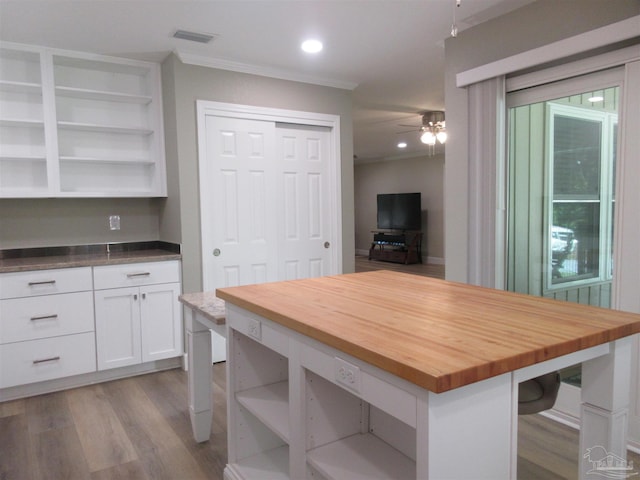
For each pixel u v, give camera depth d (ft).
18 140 11.07
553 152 8.63
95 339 10.47
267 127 12.63
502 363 3.22
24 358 9.73
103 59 11.18
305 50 11.03
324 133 13.85
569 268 8.52
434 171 31.63
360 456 4.76
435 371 2.98
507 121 9.27
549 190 8.73
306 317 4.52
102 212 12.41
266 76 12.48
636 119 7.17
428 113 18.49
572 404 8.39
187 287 11.51
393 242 33.37
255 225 12.53
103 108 12.02
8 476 7.05
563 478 6.79
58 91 11.03
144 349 11.06
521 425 8.45
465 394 3.26
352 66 12.32
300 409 4.79
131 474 7.09
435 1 8.46
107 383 10.73
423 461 3.15
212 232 11.85
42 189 11.28
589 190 8.11
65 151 11.64
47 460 7.49
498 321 4.25
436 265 31.09
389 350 3.43
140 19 9.18
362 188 38.06
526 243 9.22
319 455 4.78
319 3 8.57
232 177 12.14
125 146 12.40
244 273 12.39
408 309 4.78
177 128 11.18
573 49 7.64
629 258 7.39
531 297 5.38
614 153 7.70
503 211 9.25
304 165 13.52
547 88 8.52
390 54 11.38
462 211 9.88
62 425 8.69
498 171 9.09
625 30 6.95
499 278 9.28
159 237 13.12
